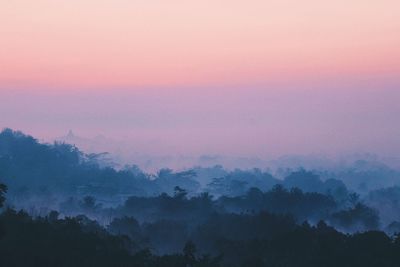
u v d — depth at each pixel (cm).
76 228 6688
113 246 6278
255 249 6981
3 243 5781
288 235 7081
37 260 5559
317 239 6944
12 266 5472
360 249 6619
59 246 5947
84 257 5797
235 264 6919
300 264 6531
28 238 6072
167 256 5806
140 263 5819
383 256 6519
